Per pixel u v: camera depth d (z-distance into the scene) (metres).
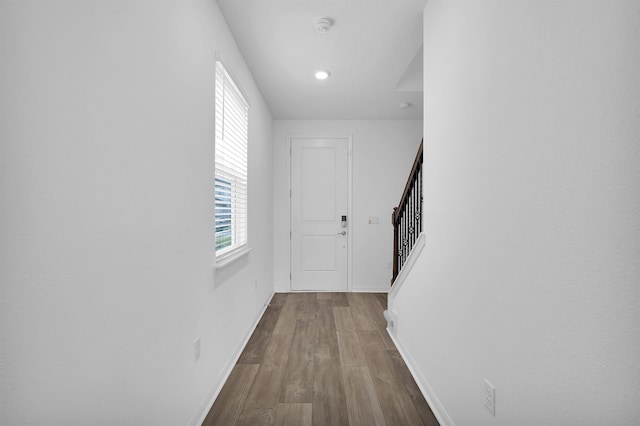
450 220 1.66
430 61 2.00
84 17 0.88
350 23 2.31
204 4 1.82
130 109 1.10
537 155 0.98
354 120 4.76
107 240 0.98
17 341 0.70
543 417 0.95
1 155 0.67
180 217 1.51
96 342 0.94
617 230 0.72
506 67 1.15
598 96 0.76
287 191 4.73
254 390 2.03
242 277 2.72
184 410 1.55
